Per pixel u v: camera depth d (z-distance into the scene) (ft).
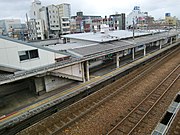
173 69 76.02
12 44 46.42
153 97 49.37
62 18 238.07
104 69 80.12
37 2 246.68
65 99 49.57
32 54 51.39
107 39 91.50
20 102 51.42
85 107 46.29
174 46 139.54
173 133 32.68
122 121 37.58
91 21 289.12
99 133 35.01
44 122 39.78
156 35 138.82
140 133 34.09
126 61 94.17
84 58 61.82
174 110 34.53
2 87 63.26
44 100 50.62
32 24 227.40
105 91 55.36
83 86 59.31
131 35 113.60
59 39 105.29
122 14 288.10
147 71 72.64
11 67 47.03
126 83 61.77
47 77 57.11
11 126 38.22
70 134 35.42
